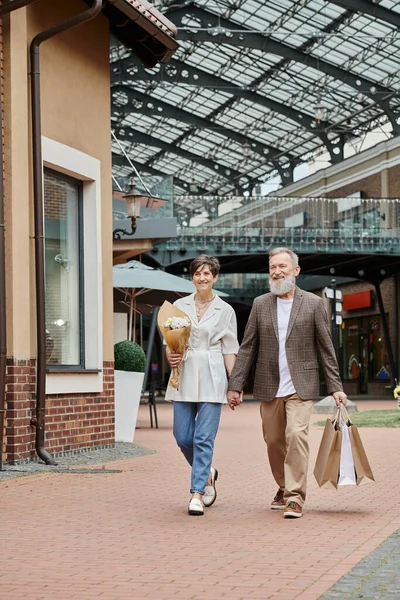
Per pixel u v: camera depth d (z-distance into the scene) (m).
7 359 9.87
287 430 6.93
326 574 4.87
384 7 32.78
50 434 10.63
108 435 12.15
